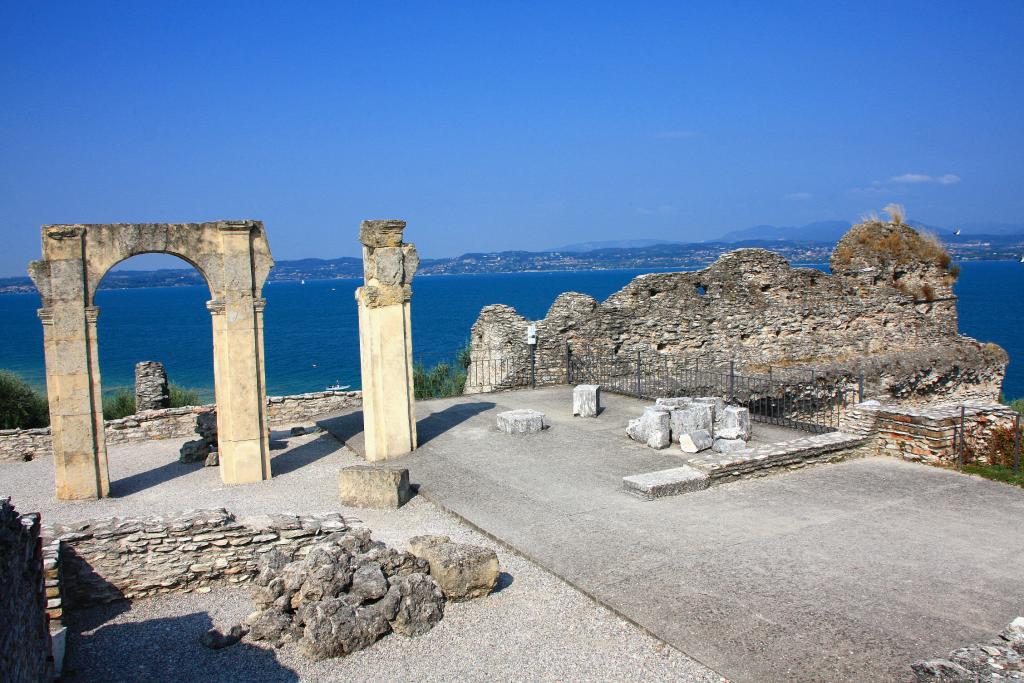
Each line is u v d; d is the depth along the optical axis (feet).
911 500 42.50
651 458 53.47
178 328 407.23
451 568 31.86
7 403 90.58
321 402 77.20
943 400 95.66
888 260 99.50
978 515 39.88
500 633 29.48
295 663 28.14
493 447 57.88
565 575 33.65
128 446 67.67
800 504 42.19
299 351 263.29
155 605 33.99
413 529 41.42
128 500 49.80
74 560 33.71
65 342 48.62
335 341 299.58
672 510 41.68
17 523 22.57
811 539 36.86
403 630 29.68
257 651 29.17
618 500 43.86
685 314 88.17
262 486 51.72
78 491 49.73
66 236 47.93
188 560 35.06
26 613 23.08
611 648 27.91
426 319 375.66
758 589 31.48
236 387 52.06
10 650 20.59
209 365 236.84
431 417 69.56
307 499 48.01
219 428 52.90
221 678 27.32
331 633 28.53
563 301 86.74
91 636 31.09
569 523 40.29
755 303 89.97
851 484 45.78
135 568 34.47
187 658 28.91
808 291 92.53
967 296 497.05
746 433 56.54
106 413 96.22
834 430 57.77
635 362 87.04
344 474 46.03
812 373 83.76
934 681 22.71
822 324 92.89
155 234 49.78
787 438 57.21
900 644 26.73
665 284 88.38
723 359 88.43
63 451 49.26
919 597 30.35
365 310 55.52
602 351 86.74
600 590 32.01
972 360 98.58
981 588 31.09
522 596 32.53
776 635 27.73
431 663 27.61
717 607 30.07
